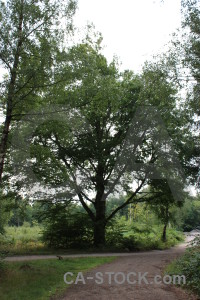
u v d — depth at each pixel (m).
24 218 17.72
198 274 8.50
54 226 22.17
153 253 19.12
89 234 22.73
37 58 10.64
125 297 7.26
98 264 12.83
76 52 11.52
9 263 11.80
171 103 13.43
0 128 13.24
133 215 35.28
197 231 13.73
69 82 11.50
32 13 10.34
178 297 7.27
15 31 10.36
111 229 25.11
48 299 7.21
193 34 10.66
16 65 10.38
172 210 28.14
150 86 12.23
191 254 10.99
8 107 10.70
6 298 7.12
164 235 29.36
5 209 18.02
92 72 12.03
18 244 21.48
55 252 18.67
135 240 24.48
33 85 10.80
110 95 14.30
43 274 9.78
